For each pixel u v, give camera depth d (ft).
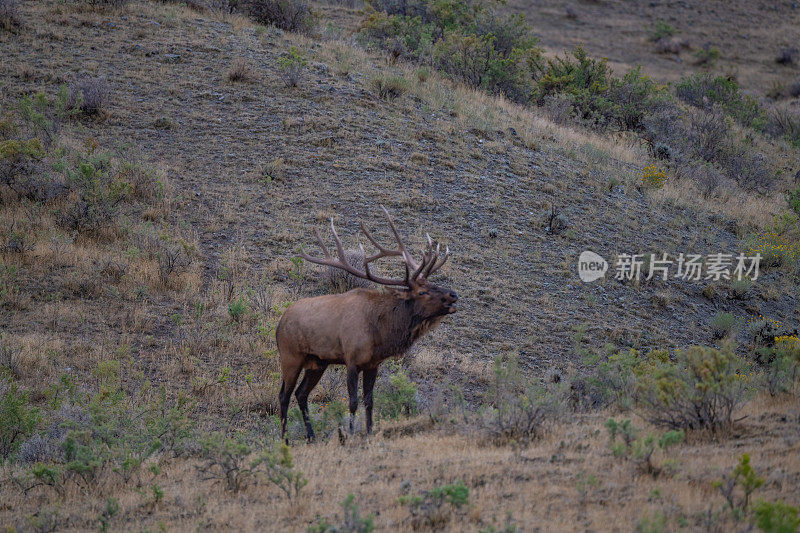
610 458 94.32
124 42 319.27
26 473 106.32
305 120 271.90
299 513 88.17
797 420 102.78
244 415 140.56
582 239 233.35
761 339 193.98
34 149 215.31
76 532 88.69
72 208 201.36
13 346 152.46
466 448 105.19
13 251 185.78
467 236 223.30
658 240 244.22
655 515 76.38
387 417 128.36
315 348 115.75
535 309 195.00
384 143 265.54
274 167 243.40
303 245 205.98
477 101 326.03
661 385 103.91
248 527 85.25
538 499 84.33
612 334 187.83
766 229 266.57
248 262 198.29
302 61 307.37
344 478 97.30
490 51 369.50
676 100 408.26
